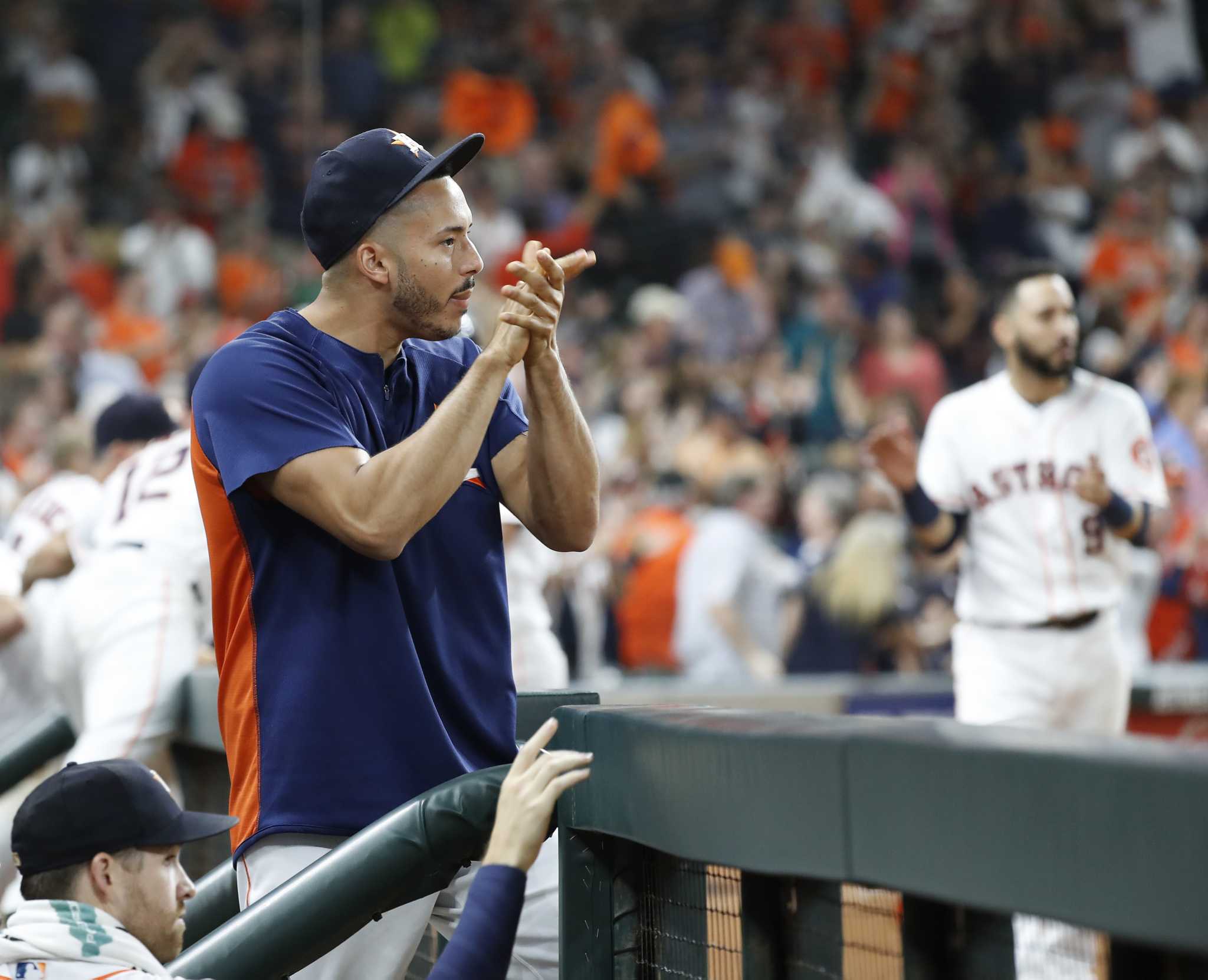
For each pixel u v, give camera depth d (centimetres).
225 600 832
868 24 5519
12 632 1620
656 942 714
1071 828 445
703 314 4372
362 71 4888
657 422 3725
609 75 5178
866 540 2905
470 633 854
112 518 1399
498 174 4850
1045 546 1639
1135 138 5256
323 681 800
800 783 556
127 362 3700
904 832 508
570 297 4519
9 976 692
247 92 4731
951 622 2958
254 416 794
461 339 944
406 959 830
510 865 672
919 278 4956
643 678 2930
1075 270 5025
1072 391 1662
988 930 529
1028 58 5472
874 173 5228
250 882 816
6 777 1382
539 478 854
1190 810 409
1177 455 2969
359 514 763
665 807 642
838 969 589
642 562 2978
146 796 745
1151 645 2898
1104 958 486
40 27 4544
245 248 4325
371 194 820
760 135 5119
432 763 812
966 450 1666
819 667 2895
